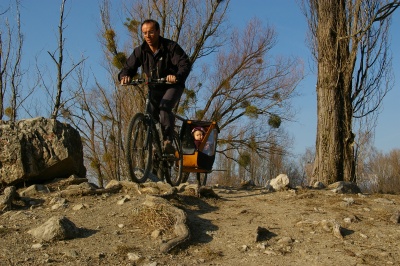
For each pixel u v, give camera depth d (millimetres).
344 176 10680
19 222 4895
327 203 6043
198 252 4289
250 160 19969
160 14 18516
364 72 11469
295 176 24766
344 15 10883
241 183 8031
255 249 4410
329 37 10898
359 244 4625
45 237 4352
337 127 10672
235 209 5672
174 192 5570
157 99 6039
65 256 4008
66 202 5602
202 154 6887
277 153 20984
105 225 4809
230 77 20141
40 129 6586
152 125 5910
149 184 5977
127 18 17531
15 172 6281
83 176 7211
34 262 3854
